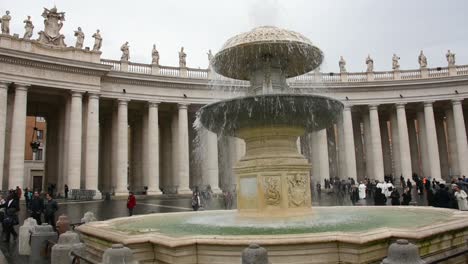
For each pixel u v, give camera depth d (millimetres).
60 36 37281
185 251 6363
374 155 46031
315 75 14531
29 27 35531
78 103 36812
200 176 44688
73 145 35938
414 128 53375
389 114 50969
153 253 6875
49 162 42375
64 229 11523
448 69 47125
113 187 40375
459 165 45250
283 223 9086
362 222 9141
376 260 6207
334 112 10594
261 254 5012
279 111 9750
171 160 48312
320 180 43375
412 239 6316
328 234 6336
